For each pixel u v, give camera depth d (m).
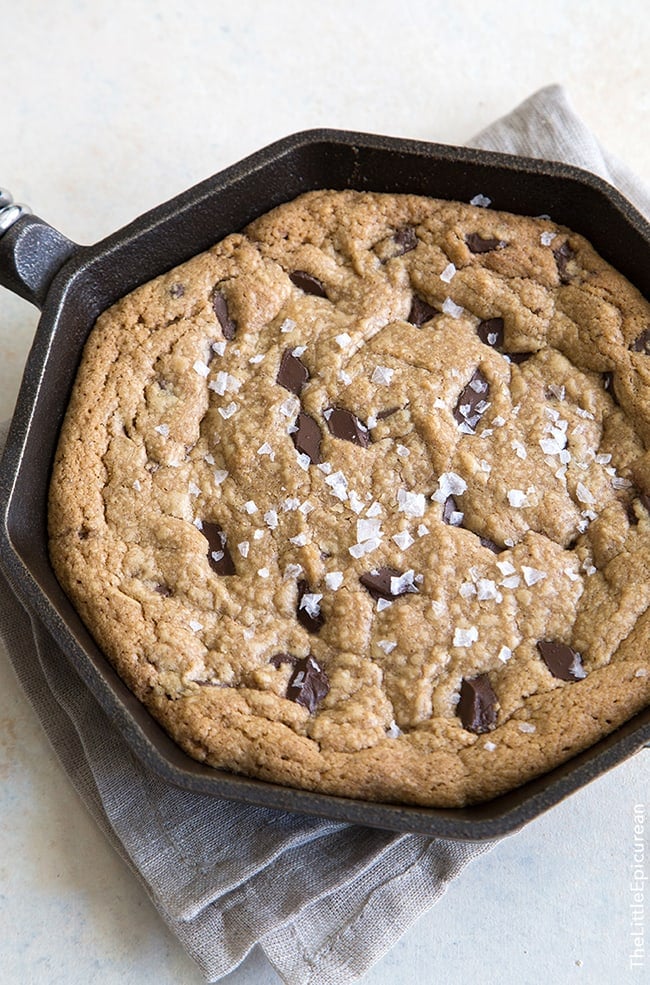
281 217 0.67
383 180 0.67
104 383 0.66
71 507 0.64
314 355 0.65
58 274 0.65
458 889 0.66
